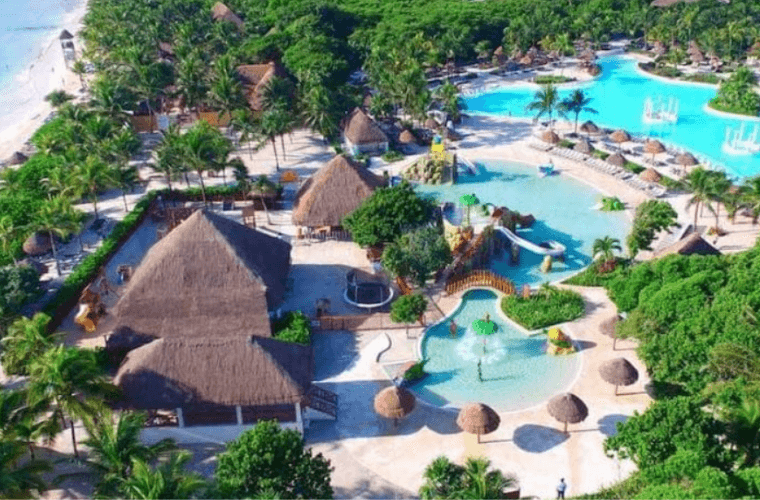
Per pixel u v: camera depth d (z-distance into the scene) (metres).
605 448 40.97
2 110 121.69
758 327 44.84
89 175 74.88
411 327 58.69
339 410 49.97
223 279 56.16
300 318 57.38
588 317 59.16
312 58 115.75
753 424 38.19
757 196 68.81
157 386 46.34
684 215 75.38
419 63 114.38
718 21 132.75
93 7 161.12
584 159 90.12
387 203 66.38
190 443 48.03
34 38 178.25
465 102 114.75
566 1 150.50
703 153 91.56
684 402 40.38
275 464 37.84
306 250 71.50
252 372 46.56
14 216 75.94
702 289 50.22
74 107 90.88
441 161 86.06
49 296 64.12
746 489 34.94
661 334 47.97
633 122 104.00
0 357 54.19
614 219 76.12
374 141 94.31
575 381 51.88
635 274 56.22
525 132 101.62
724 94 106.56
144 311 55.41
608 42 140.25
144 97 103.19
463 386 52.16
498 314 60.50
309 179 77.75
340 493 42.94
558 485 42.09
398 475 44.25
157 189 84.06
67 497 43.09
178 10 148.25
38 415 41.78
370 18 145.50
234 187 82.38
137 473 34.56
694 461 36.28
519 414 48.94
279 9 146.12
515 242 69.44
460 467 38.56
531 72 128.88
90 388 43.44
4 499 36.56
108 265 69.88
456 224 73.06
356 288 63.47
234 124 90.25
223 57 105.06
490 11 145.50
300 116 96.19
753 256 52.72
